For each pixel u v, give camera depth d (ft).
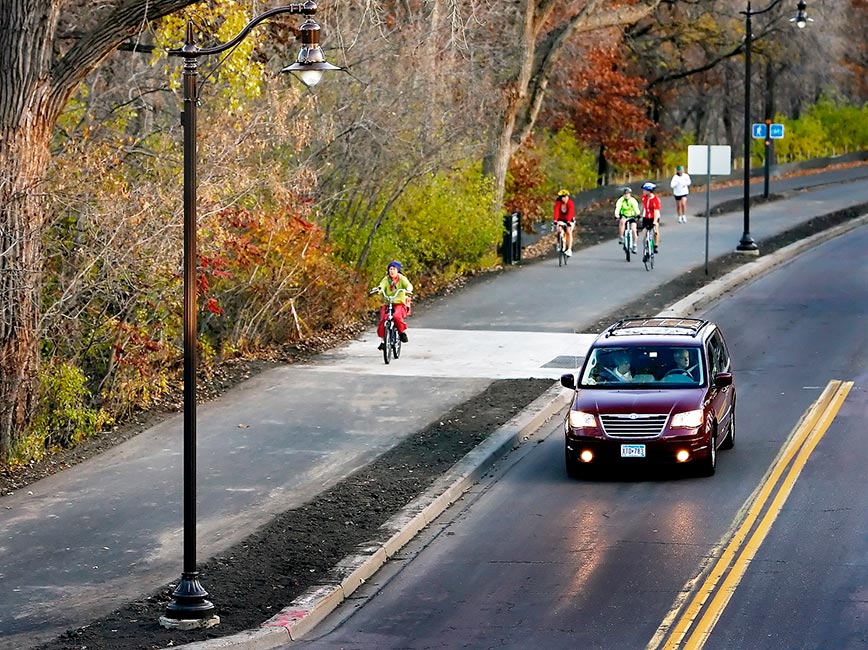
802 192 431.84
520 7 286.05
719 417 137.08
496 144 290.15
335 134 225.97
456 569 106.93
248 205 192.75
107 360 159.02
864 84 594.24
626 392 135.33
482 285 260.83
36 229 137.59
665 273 270.26
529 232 322.14
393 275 193.26
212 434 152.05
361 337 213.87
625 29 429.79
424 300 246.88
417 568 107.86
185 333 97.04
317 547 111.14
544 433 155.63
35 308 140.46
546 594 99.09
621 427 131.23
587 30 303.89
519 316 228.43
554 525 118.11
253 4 169.37
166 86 192.24
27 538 115.14
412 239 257.14
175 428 154.81
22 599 99.81
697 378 136.77
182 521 119.34
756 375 182.60
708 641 87.10
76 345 151.53
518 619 93.71
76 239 149.59
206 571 105.50
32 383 141.08
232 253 189.78
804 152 563.07
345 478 132.98
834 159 544.62
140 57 219.61
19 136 136.05
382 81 230.07
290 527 116.78
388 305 193.47
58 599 99.76
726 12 444.96
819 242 325.21
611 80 405.18
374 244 243.81
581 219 366.43
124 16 136.77
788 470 133.90
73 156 152.66
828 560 104.17
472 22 251.19
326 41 225.15
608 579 101.76
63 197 146.72
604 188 404.77
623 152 419.54
